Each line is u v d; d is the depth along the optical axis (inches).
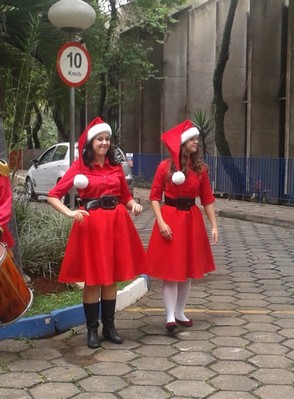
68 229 257.9
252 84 706.2
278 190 631.8
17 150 246.7
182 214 191.9
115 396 144.3
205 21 866.8
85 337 190.7
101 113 843.4
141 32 924.0
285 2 702.5
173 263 189.0
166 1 799.1
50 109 313.0
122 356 172.9
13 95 249.6
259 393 145.6
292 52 634.8
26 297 162.1
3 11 254.4
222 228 474.0
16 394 145.5
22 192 273.7
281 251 360.2
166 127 957.8
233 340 187.0
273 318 213.0
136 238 183.6
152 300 238.8
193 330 198.1
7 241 163.0
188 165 193.2
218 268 305.4
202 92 877.2
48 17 267.6
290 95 640.4
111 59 780.0
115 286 186.1
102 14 553.6
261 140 713.6
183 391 146.9
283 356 172.2
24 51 259.3
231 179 698.8
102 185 177.0
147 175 878.4
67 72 273.0
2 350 177.9
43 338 191.3
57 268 251.4
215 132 729.0
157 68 956.6
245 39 783.7
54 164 597.9
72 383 152.6
